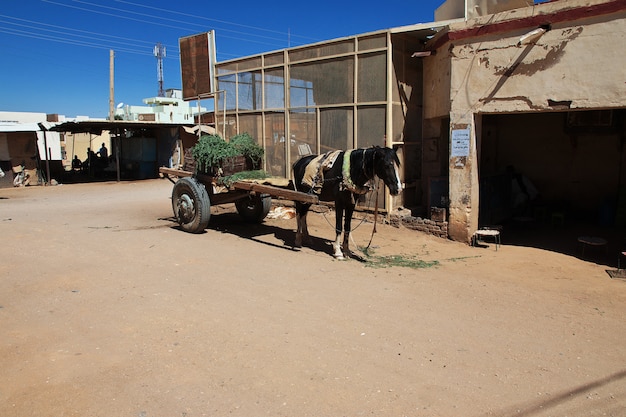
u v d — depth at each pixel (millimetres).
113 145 29547
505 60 8859
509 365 4414
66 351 4535
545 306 6059
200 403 3680
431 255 8773
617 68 7652
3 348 4602
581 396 3877
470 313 5746
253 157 10180
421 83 12117
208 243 9195
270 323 5273
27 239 9391
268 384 3973
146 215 12766
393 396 3824
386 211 11352
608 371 4332
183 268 7391
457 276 7391
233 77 14961
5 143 22969
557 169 12438
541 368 4367
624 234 10484
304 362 4371
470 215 9586
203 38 15695
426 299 6223
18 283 6566
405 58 11516
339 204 8164
